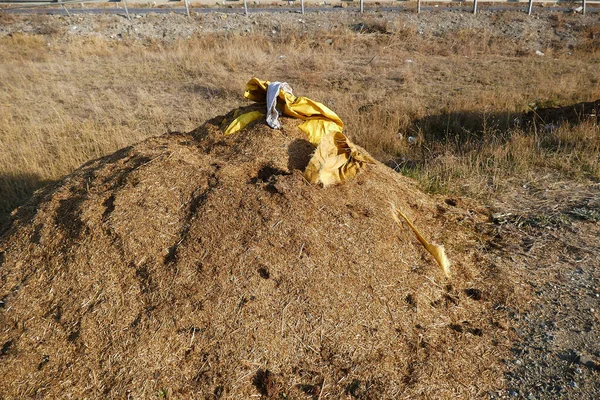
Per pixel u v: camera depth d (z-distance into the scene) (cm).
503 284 384
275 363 298
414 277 363
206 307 311
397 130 812
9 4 2234
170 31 1823
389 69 1274
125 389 282
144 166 391
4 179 636
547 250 430
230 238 339
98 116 921
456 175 580
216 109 962
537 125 783
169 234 344
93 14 1948
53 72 1253
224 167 384
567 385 297
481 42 1612
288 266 333
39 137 793
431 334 330
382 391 289
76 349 301
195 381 288
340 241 356
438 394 291
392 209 394
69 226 357
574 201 513
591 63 1395
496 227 466
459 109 895
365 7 2097
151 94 1069
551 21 1806
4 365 294
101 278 328
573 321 346
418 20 1850
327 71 1248
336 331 315
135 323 307
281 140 418
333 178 390
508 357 319
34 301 326
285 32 1761
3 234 396
